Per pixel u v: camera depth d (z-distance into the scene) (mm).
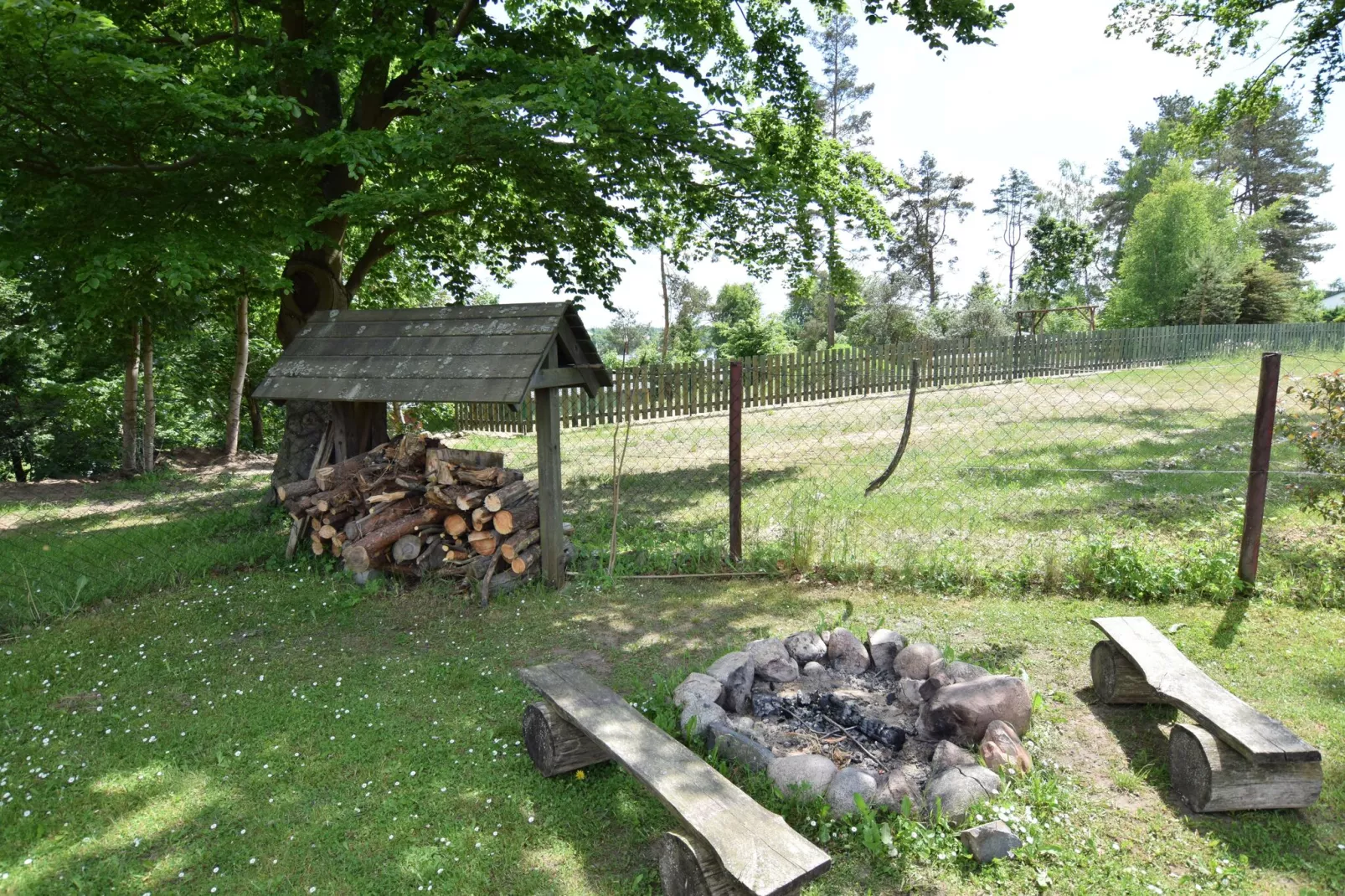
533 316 6453
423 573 6746
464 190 9914
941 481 9539
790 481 10320
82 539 9133
